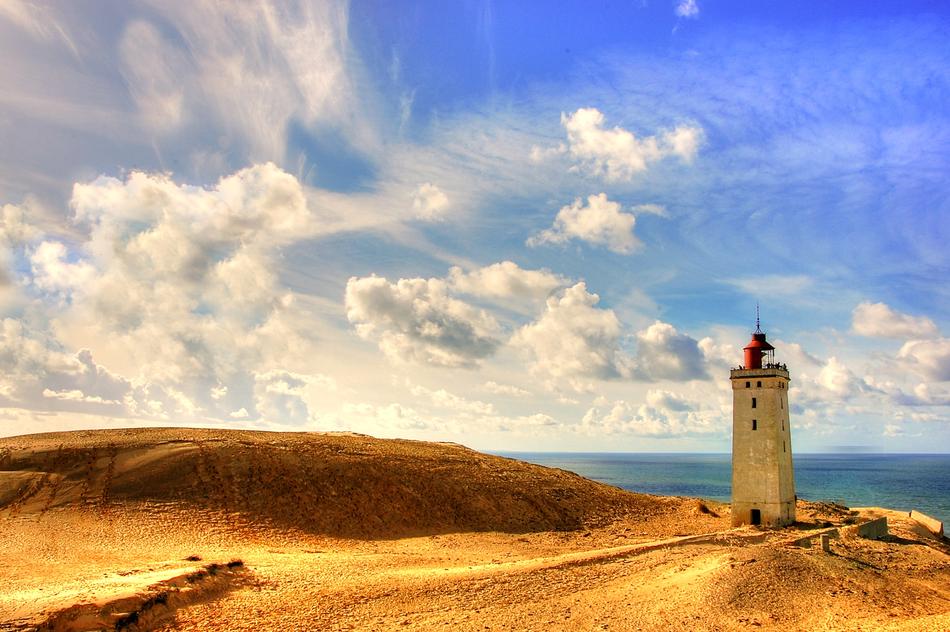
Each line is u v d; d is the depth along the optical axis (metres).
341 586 38.81
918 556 49.25
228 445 70.00
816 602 34.53
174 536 51.28
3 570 39.34
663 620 32.09
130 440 70.38
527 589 38.00
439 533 61.25
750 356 65.12
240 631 31.88
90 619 29.78
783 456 63.91
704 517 75.25
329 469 68.12
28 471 61.69
